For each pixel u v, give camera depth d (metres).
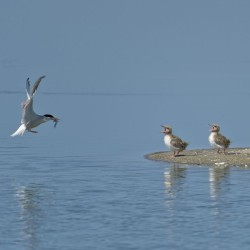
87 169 34.78
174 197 27.84
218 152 38.88
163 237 22.69
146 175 32.66
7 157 39.41
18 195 28.39
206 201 27.11
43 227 23.83
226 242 22.16
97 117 67.75
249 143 45.41
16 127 58.41
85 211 25.78
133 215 25.17
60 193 28.73
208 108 75.12
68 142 47.44
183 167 34.81
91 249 21.67
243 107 76.06
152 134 52.25
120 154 40.47
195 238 22.56
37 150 42.88
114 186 30.08
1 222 24.42
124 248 21.72
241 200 27.22
